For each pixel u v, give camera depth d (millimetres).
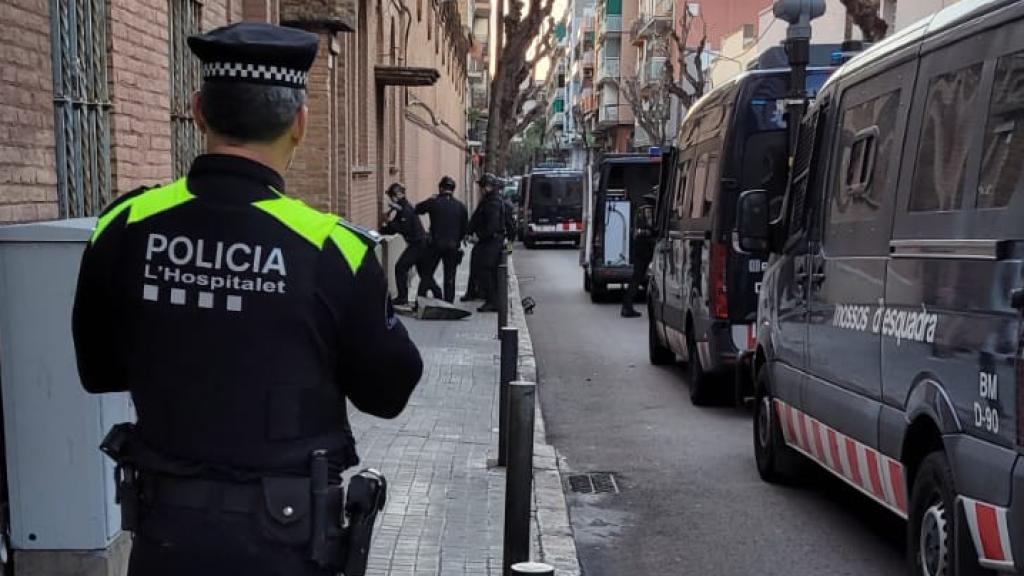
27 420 4340
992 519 3863
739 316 9227
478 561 5312
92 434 4348
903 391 4805
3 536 4367
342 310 2439
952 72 4543
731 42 41219
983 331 3982
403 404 2645
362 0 17688
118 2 6086
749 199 7184
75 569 4402
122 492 2445
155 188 2566
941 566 4383
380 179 21078
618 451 8445
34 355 4309
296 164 13609
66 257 4266
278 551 2365
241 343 2369
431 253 17078
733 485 7410
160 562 2377
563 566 5477
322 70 13586
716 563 5812
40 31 5008
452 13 41281
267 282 2381
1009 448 3764
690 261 10391
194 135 8070
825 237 6117
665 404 10469
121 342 2492
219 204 2430
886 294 5062
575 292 23328
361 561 2529
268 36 2445
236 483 2367
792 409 6707
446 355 12102
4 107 4617
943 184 4496
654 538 6246
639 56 74125
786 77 9180
